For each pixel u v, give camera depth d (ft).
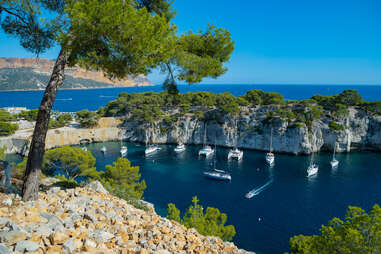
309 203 149.07
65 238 16.15
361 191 167.12
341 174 203.92
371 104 291.99
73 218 21.65
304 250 48.47
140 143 338.75
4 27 32.24
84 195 30.42
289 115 280.92
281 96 343.87
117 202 32.86
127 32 24.04
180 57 34.47
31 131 297.12
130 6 25.00
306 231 118.42
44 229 17.11
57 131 307.99
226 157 265.34
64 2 29.09
